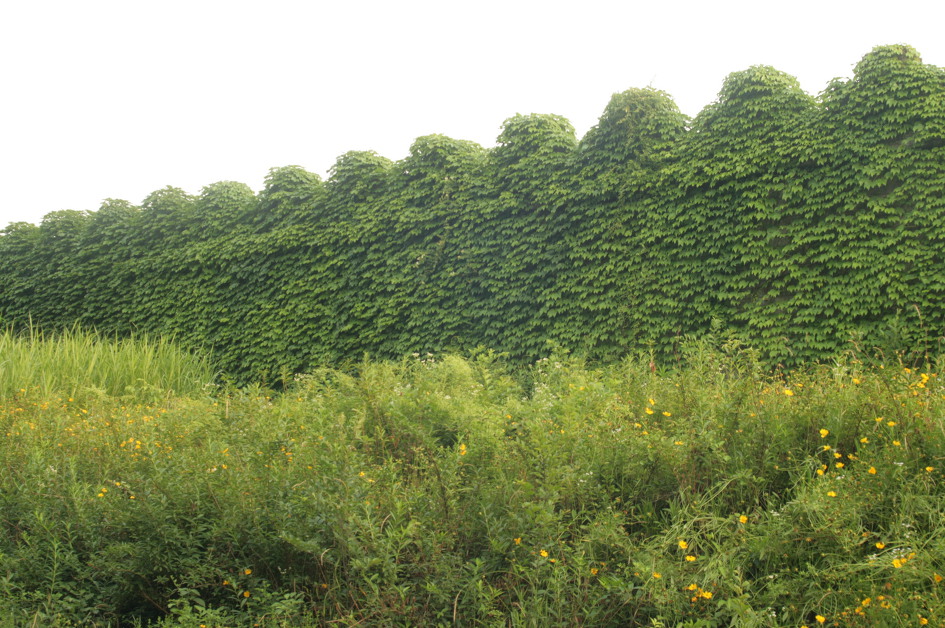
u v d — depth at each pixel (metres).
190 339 9.80
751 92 6.48
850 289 5.66
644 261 6.75
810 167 6.09
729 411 3.11
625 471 2.94
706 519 2.59
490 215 7.76
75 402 6.13
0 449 3.29
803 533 2.42
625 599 2.18
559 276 7.21
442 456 2.93
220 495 2.62
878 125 5.77
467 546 2.54
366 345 8.44
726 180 6.45
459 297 7.86
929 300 5.36
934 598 2.03
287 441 3.02
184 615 2.21
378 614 2.20
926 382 3.34
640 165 6.90
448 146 8.24
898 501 2.54
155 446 3.04
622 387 3.87
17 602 2.28
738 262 6.24
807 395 3.32
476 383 4.66
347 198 8.89
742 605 2.05
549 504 2.40
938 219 5.41
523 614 2.19
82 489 2.81
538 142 7.64
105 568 2.46
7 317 11.68
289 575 2.50
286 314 9.03
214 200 10.20
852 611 2.08
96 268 10.97
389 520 2.46
